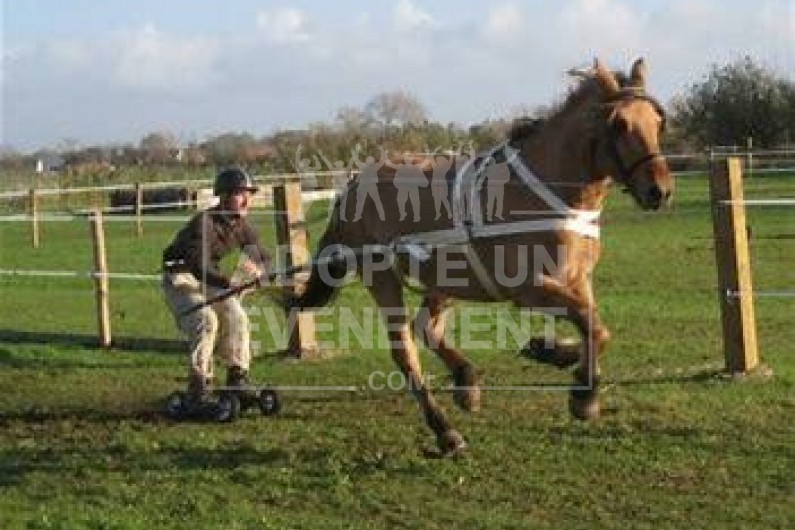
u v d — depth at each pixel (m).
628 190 8.09
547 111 8.51
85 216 14.15
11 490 8.30
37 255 26.64
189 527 7.34
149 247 28.00
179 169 51.03
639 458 8.45
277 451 9.03
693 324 13.91
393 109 31.62
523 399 10.33
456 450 8.60
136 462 8.91
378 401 10.61
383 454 8.81
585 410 8.20
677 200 36.16
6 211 39.78
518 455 8.64
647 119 7.93
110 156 55.41
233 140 51.91
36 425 10.31
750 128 56.16
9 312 17.39
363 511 7.62
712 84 57.19
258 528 7.29
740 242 10.62
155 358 13.18
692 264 20.16
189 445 9.33
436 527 7.27
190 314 10.15
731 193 10.58
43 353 13.64
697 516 7.29
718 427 9.10
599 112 7.97
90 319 16.48
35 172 48.72
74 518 7.52
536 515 7.42
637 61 8.34
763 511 7.33
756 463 8.24
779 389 10.24
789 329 13.32
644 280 18.31
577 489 7.88
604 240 24.95
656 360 11.81
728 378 10.66
